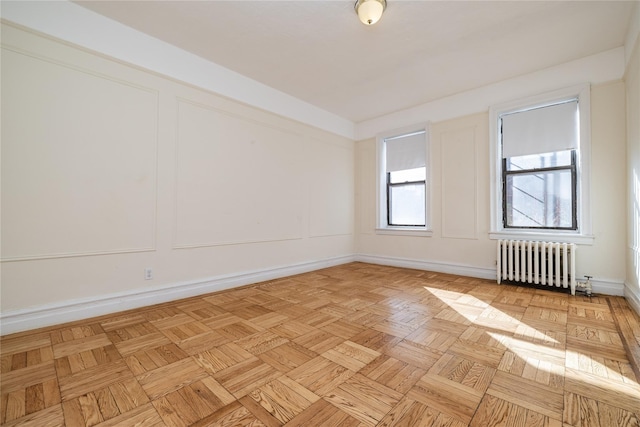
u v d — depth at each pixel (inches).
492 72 133.7
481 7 91.7
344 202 197.8
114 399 51.2
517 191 141.6
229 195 131.1
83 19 91.5
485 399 51.0
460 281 142.6
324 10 93.3
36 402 50.3
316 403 50.1
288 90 153.9
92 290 93.4
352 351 69.9
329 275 158.6
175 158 113.3
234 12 94.1
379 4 85.7
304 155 169.0
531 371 60.4
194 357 66.8
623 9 92.0
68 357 66.6
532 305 104.7
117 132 98.6
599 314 94.5
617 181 113.5
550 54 118.5
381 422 45.3
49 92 85.7
